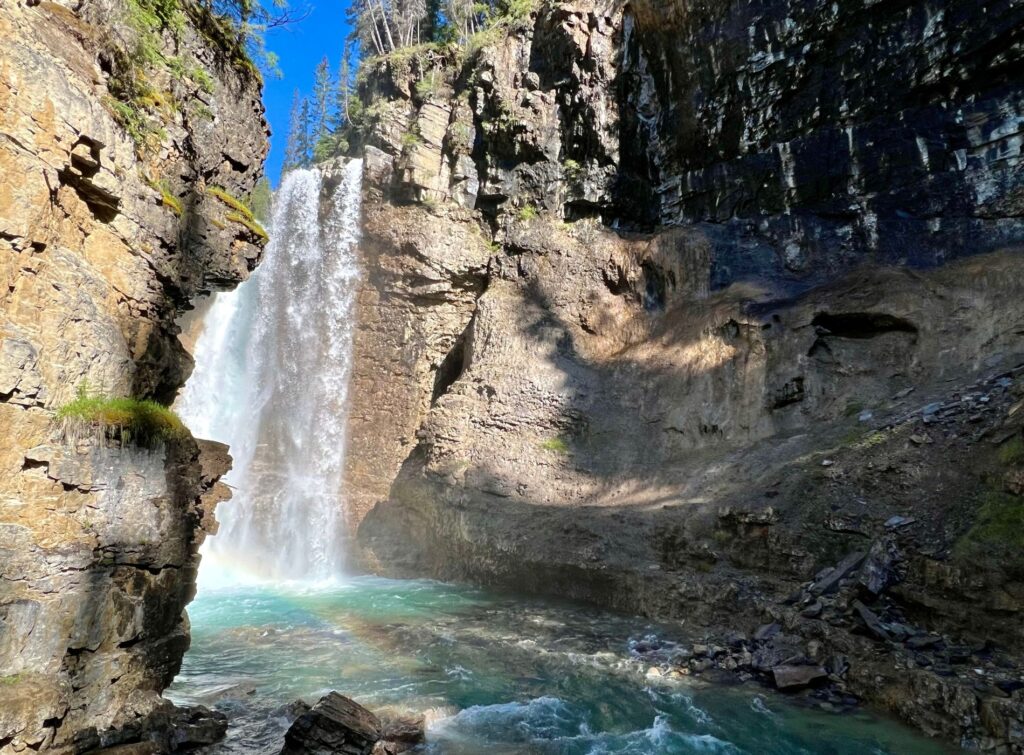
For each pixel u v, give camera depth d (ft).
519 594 54.13
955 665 28.53
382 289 84.69
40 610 18.76
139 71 25.99
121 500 22.08
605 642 40.14
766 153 65.82
